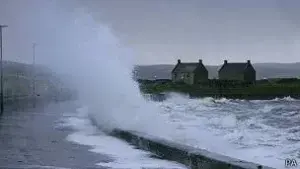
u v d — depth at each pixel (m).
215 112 43.22
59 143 18.84
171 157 14.83
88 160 14.66
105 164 13.98
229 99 106.94
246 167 11.37
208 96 112.94
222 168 12.14
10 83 60.44
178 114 33.72
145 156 15.67
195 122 27.09
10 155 15.42
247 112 45.00
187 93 111.38
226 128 24.52
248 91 113.50
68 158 14.99
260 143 18.84
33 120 30.91
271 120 32.72
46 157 15.11
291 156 15.77
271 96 112.00
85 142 19.36
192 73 141.12
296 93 111.94
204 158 12.98
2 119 31.88
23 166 13.30
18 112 40.00
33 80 64.75
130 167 13.48
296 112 45.56
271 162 14.59
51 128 25.36
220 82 124.81
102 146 18.05
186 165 13.89
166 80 144.25
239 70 141.88
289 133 22.48
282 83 133.25
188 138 19.77
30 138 20.52
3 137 20.81
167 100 76.94
